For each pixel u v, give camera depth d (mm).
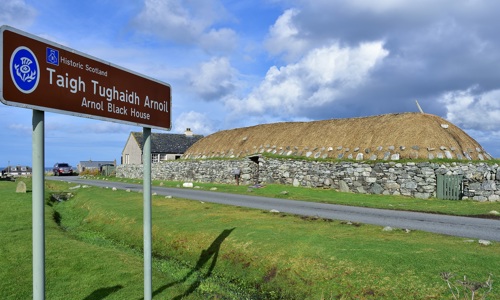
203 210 14711
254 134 33688
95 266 8148
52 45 3387
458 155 20359
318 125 28797
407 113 24422
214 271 9016
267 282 8070
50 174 61188
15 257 8984
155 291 6828
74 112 3645
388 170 20234
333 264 7867
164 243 11219
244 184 28281
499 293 5992
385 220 12070
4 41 2904
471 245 8508
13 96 2980
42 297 3291
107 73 4121
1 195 20766
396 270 7184
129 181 36344
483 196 16672
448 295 6188
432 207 15375
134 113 4570
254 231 10656
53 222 14453
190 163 34438
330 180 22688
